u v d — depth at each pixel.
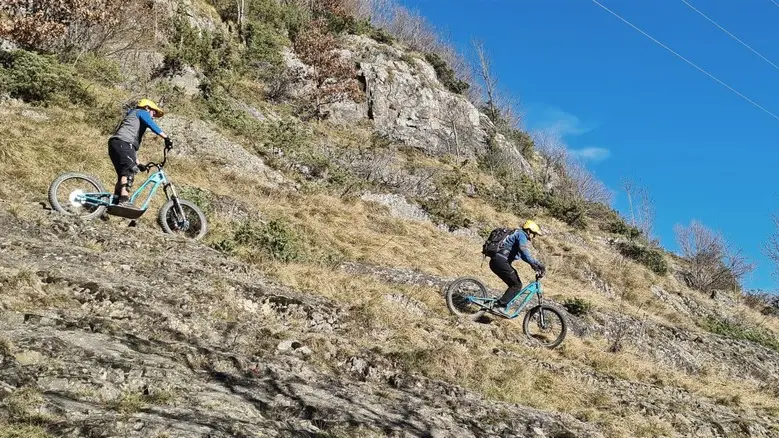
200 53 22.61
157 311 6.07
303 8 34.56
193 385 4.77
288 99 26.66
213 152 16.25
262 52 27.41
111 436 3.64
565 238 23.52
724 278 27.42
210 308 6.80
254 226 11.37
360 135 27.05
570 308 13.11
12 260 6.31
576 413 7.05
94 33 18.31
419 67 33.88
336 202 17.14
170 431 3.85
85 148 12.35
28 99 13.70
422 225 18.77
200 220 9.32
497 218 22.91
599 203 32.41
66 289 5.94
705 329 18.86
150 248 8.11
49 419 3.71
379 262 13.44
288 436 4.30
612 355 10.84
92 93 15.19
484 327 10.05
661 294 21.06
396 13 45.91
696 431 7.62
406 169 23.39
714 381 11.91
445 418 5.62
